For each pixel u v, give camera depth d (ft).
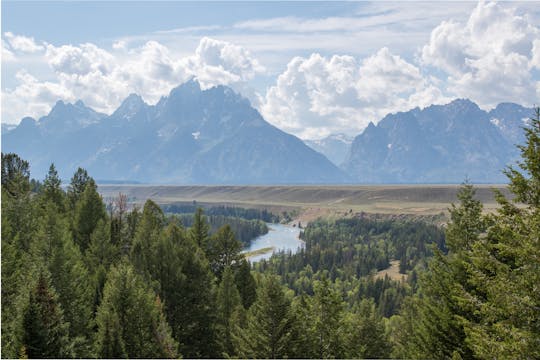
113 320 119.24
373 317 168.96
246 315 163.73
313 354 134.82
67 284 134.41
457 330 91.35
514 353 60.34
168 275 165.99
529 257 63.31
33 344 102.37
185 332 162.71
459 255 96.73
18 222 187.42
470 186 115.96
